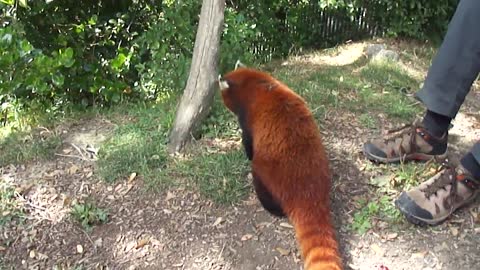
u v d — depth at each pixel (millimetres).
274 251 2465
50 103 4164
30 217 2721
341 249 2432
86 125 3514
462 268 2320
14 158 3135
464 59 2434
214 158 2984
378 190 2730
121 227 2645
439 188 2494
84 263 2506
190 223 2639
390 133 2973
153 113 3568
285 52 6273
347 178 2814
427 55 5465
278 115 2498
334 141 3115
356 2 6145
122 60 4582
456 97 2510
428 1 5855
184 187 2824
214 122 3229
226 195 2744
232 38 4414
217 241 2545
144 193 2812
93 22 5121
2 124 3938
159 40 4445
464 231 2490
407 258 2383
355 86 3932
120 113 3707
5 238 2621
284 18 6613
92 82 4383
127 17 5391
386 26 6086
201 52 3055
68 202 2785
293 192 2361
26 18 4898
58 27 5148
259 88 2613
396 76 4387
